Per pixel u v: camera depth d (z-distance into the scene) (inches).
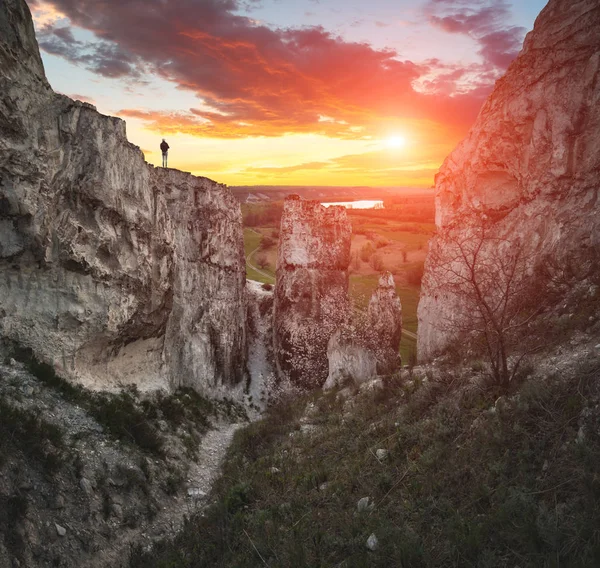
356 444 453.1
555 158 624.7
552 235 591.2
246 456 574.6
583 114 606.5
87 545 366.6
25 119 510.3
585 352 376.2
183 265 853.2
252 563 320.8
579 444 275.3
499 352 407.2
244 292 1097.4
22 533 329.1
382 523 304.5
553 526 238.1
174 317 810.8
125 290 613.9
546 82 656.4
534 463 295.0
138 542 405.7
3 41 488.1
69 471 407.2
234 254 1012.5
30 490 360.2
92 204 573.9
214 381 874.8
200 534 397.7
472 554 251.9
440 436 379.2
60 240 538.9
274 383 1024.9
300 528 342.3
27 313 520.7
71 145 561.6
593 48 606.9
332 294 1086.4
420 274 2736.2
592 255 513.7
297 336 1040.2
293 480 436.1
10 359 487.8
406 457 382.9
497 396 382.0
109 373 611.8
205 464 604.1
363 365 882.1
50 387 493.7
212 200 950.4
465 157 800.3
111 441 486.0
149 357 698.8
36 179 516.7
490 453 320.8
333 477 411.5
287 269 1083.9
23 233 511.2
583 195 575.5
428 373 528.4
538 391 337.7
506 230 690.2
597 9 609.6
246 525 382.6
